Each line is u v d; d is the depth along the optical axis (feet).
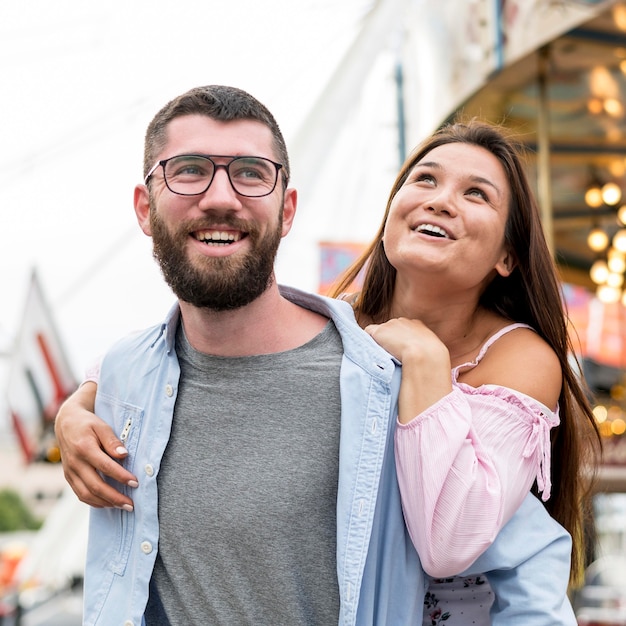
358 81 24.68
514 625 6.11
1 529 167.94
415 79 20.27
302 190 25.00
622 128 19.38
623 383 28.91
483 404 6.40
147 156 6.50
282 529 5.95
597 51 15.72
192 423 6.28
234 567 5.98
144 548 6.15
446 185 7.04
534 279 7.44
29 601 46.60
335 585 5.96
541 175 17.58
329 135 25.12
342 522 5.84
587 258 27.78
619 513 27.86
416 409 6.12
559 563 6.32
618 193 22.67
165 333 6.51
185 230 6.11
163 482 6.21
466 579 6.72
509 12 15.40
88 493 6.37
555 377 6.95
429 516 5.87
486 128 7.36
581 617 25.55
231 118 6.27
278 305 6.46
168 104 6.50
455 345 7.50
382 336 6.63
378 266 7.92
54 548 30.89
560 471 7.63
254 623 5.92
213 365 6.37
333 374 6.26
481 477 5.95
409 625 6.05
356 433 6.00
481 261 6.98
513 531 6.30
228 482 6.06
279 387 6.23
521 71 16.56
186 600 6.06
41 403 30.71
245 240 6.16
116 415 6.64
